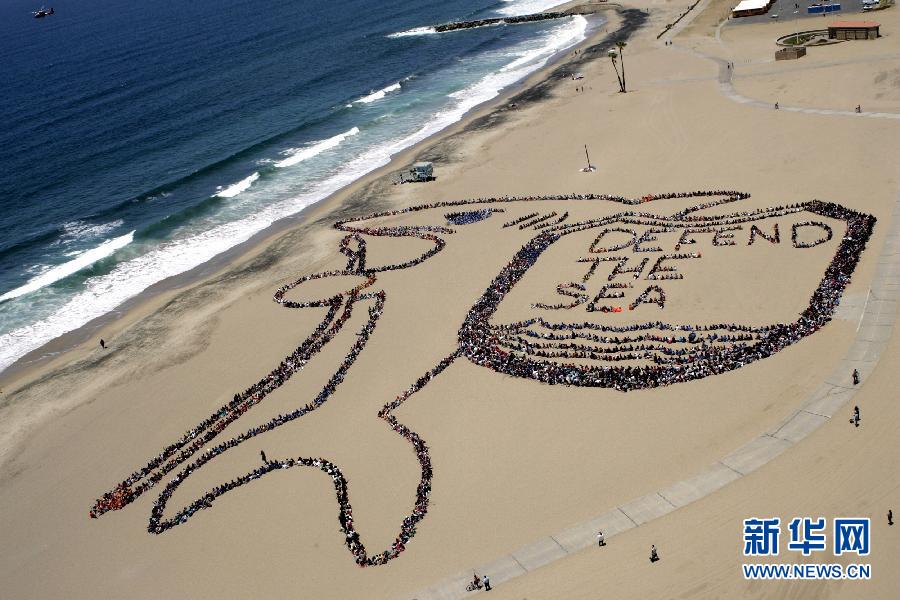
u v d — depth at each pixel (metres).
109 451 69.19
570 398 64.69
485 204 107.81
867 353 62.75
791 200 92.06
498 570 49.59
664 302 75.81
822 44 146.62
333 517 57.00
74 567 56.53
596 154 117.88
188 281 100.00
